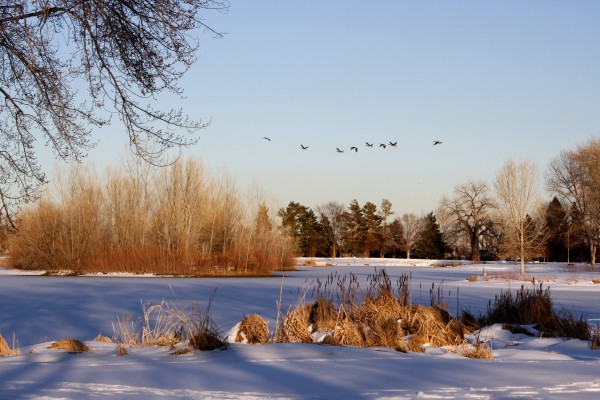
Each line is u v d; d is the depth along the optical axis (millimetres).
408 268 65250
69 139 8586
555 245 74375
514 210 44188
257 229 56375
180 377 6371
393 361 7559
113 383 6031
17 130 8695
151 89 8414
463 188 81562
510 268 56594
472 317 13242
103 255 49562
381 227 110375
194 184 50719
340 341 9344
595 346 9484
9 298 24516
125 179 51281
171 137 8742
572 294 27094
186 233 49750
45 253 49906
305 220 107312
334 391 5723
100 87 8414
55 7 7879
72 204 50375
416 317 10461
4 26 7941
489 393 5703
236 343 9094
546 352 8969
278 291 27703
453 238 93250
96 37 8086
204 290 28797
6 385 5879
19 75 8445
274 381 6188
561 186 61531
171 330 10961
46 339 13164
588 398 5516
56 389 5703
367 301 11031
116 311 19141
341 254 112188
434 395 5582
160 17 7977
